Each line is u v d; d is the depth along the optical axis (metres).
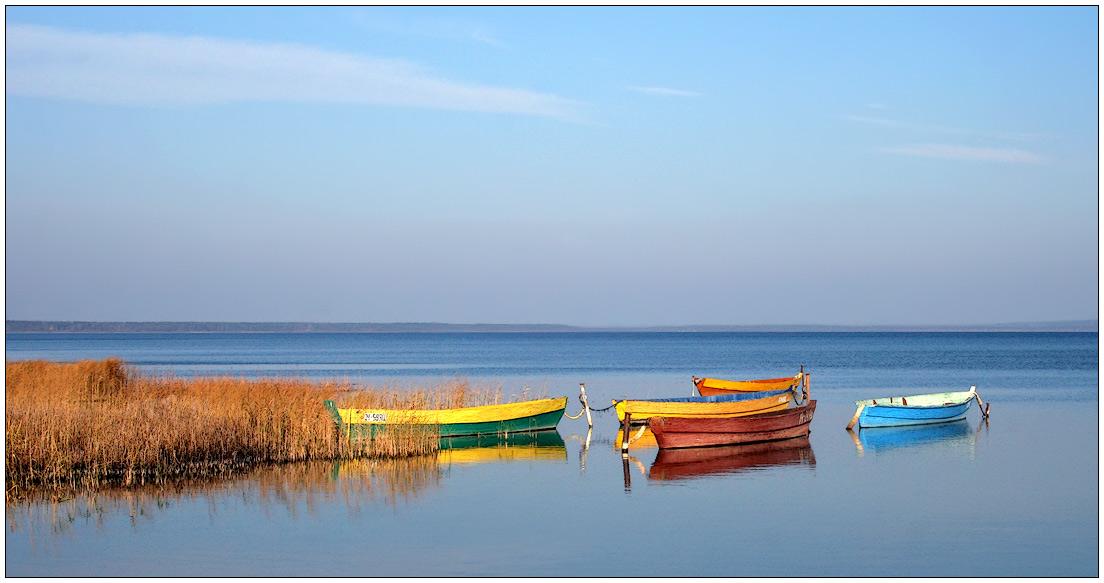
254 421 30.48
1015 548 20.00
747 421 35.66
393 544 20.38
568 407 53.91
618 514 23.12
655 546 20.20
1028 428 40.72
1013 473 28.97
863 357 121.75
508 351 158.12
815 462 31.20
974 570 18.45
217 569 18.59
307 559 19.30
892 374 81.19
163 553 19.66
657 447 35.06
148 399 36.56
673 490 26.16
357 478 27.12
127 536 20.83
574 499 24.89
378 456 30.58
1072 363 99.12
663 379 77.00
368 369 93.19
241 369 91.25
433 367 97.75
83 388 41.94
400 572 18.44
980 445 35.47
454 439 37.00
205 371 85.12
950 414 42.94
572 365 102.75
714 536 21.02
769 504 24.30
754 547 20.16
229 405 33.00
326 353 144.88
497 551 19.89
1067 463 30.95
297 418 30.92
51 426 25.42
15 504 23.20
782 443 36.06
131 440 26.36
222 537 20.81
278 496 24.64
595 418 46.59
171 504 23.56
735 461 31.50
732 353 142.88
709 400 40.62
